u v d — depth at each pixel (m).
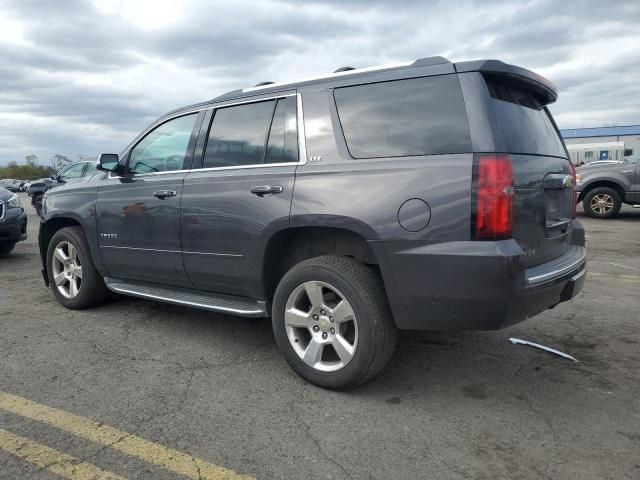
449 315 2.86
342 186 3.13
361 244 3.35
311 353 3.30
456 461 2.54
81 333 4.43
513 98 3.16
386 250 2.95
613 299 5.39
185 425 2.88
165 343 4.18
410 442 2.71
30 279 6.65
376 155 3.10
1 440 2.72
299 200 3.29
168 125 4.39
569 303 5.25
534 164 3.09
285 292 3.37
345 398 3.20
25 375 3.55
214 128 4.00
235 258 3.68
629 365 3.70
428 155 2.92
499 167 2.72
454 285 2.78
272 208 3.41
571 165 3.88
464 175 2.76
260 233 3.49
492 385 3.39
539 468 2.48
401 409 3.06
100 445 2.68
